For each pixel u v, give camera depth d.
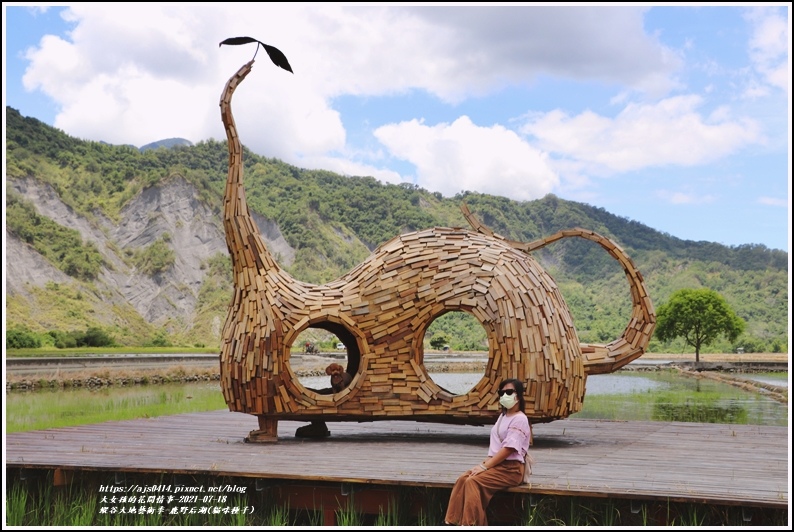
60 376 25.38
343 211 91.69
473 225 9.74
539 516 6.48
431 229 9.34
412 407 8.84
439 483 6.46
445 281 8.87
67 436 9.34
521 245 9.57
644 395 22.48
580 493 6.20
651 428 10.62
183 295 70.44
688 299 44.62
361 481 6.63
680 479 6.70
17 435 9.45
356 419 9.12
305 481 6.95
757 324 76.62
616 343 9.43
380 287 8.99
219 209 81.50
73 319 59.84
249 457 7.77
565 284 93.56
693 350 69.31
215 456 7.82
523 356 8.55
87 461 7.46
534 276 8.93
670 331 45.28
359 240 88.12
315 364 36.12
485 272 8.81
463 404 8.72
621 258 9.41
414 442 9.09
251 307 9.02
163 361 35.06
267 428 9.01
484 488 6.25
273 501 7.16
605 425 10.95
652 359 52.59
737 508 6.15
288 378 8.89
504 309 8.64
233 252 9.16
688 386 27.23
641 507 6.27
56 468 7.26
